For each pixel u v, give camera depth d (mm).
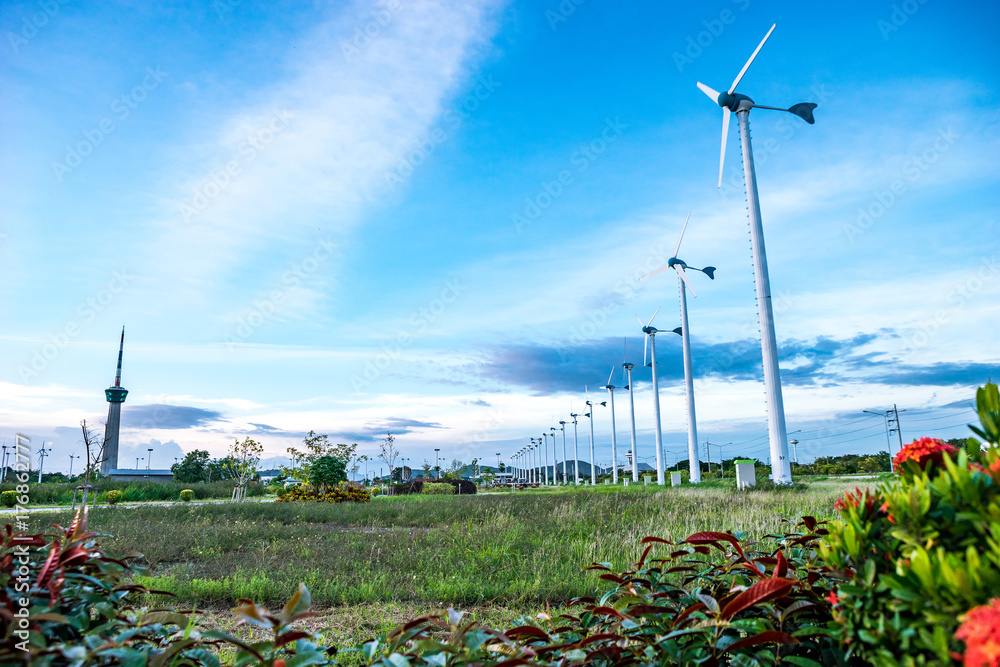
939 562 1709
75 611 2328
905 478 2406
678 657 2426
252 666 2715
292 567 8703
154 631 2803
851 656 2244
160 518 15703
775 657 2439
